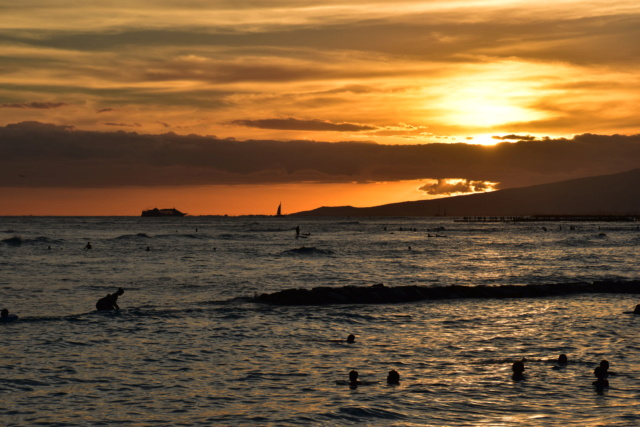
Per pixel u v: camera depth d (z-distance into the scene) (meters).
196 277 69.88
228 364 28.20
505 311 45.06
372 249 129.00
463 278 71.75
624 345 32.53
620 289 57.22
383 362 28.73
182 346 31.94
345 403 22.56
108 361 28.58
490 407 22.22
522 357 29.77
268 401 22.81
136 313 41.66
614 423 20.62
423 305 48.22
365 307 46.81
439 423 20.64
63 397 23.16
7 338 33.25
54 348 31.06
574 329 37.34
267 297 49.81
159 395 23.50
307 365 28.12
